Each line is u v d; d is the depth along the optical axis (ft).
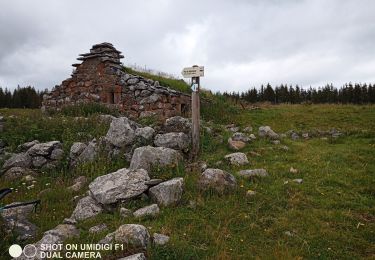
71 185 29.68
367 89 210.79
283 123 57.47
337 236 20.51
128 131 34.22
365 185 28.32
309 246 19.51
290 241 20.04
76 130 41.52
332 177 29.63
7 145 40.06
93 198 24.77
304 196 25.84
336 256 18.79
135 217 22.26
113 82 59.16
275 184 27.94
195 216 22.54
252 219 22.52
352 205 24.66
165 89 58.54
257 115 64.75
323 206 24.41
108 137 34.40
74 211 23.76
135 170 26.55
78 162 33.58
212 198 24.99
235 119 60.85
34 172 33.63
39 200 24.27
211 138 39.34
